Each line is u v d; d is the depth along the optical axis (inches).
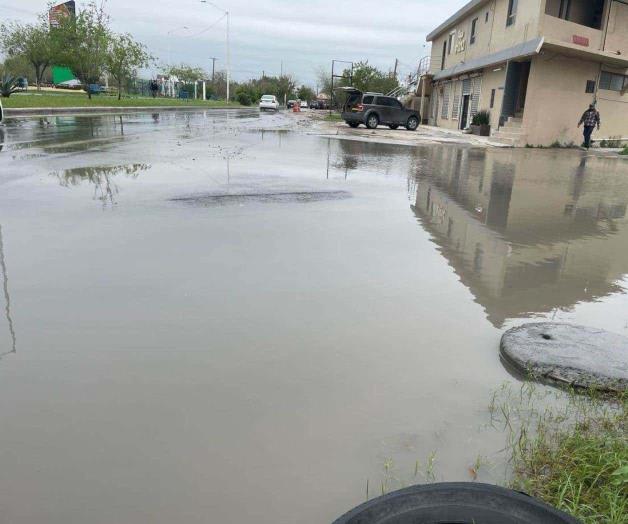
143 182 300.2
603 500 74.0
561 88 847.7
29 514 72.5
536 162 567.5
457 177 399.2
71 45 1269.7
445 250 198.1
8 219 211.0
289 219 230.8
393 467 83.5
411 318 136.7
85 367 108.1
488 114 967.6
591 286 168.2
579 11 911.7
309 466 83.3
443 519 65.2
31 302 136.1
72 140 511.2
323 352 117.4
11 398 97.3
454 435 91.4
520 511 65.2
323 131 840.9
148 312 133.0
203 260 171.6
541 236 229.6
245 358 113.6
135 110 1205.7
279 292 148.7
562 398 103.2
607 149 856.9
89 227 203.8
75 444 86.3
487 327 134.3
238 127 844.0
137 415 94.0
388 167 434.6
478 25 1059.3
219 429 91.0
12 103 946.7
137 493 76.8
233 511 74.2
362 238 207.8
